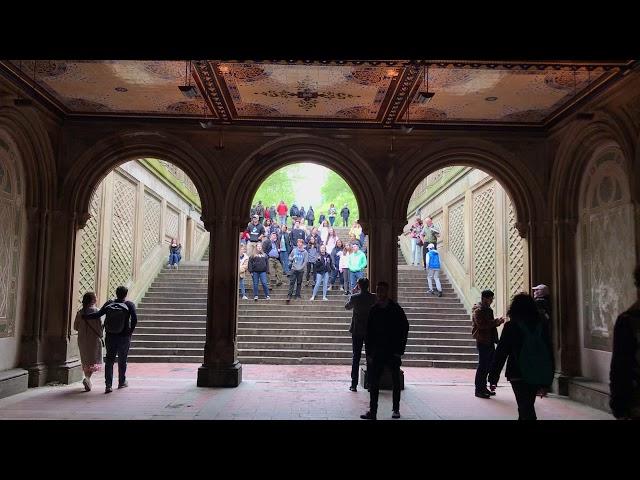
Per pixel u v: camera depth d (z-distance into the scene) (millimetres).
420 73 7527
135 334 13344
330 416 7094
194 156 10094
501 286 12539
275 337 13172
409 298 15156
